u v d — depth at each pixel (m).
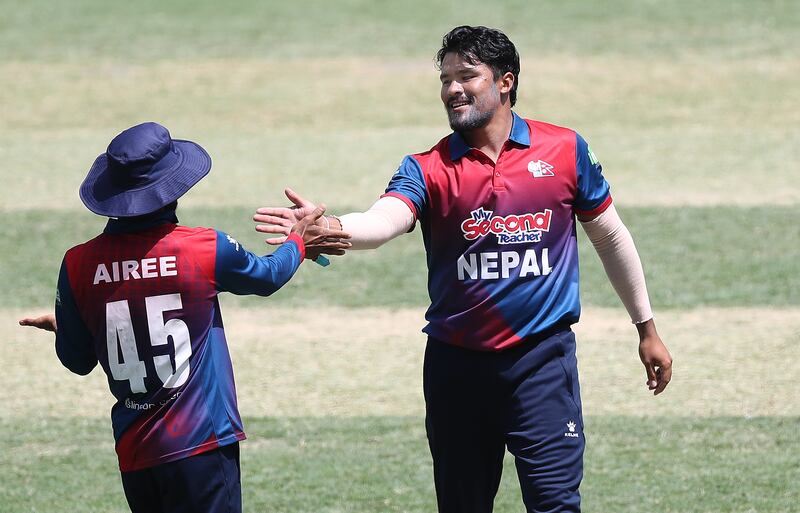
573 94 67.25
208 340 14.40
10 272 40.53
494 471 16.47
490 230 15.63
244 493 22.25
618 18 81.62
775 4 83.50
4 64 74.62
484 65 15.64
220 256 14.32
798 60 72.75
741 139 58.44
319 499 21.92
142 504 14.78
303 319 35.88
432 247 16.06
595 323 34.56
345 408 27.91
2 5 87.19
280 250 15.22
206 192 50.72
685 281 38.44
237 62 74.88
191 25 82.69
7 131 62.53
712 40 76.81
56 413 27.81
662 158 55.19
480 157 15.77
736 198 48.31
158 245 14.23
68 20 83.94
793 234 43.28
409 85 69.88
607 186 16.42
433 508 21.41
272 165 55.22
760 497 21.50
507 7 84.38
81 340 14.80
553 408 15.80
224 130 62.53
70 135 61.66
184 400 14.23
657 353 17.06
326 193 50.06
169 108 66.69
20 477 23.30
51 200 49.78
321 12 84.88
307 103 67.19
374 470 23.50
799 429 25.47
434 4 85.88
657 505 21.22
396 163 55.09
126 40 79.56
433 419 16.28
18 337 34.25
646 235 43.53
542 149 15.84
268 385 29.84
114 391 14.48
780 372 29.81
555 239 15.84
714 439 24.92
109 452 24.95
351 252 43.19
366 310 36.62
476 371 15.81
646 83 69.19
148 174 14.27
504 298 15.65
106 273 14.27
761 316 34.84
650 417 26.56
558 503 15.72
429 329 16.14
